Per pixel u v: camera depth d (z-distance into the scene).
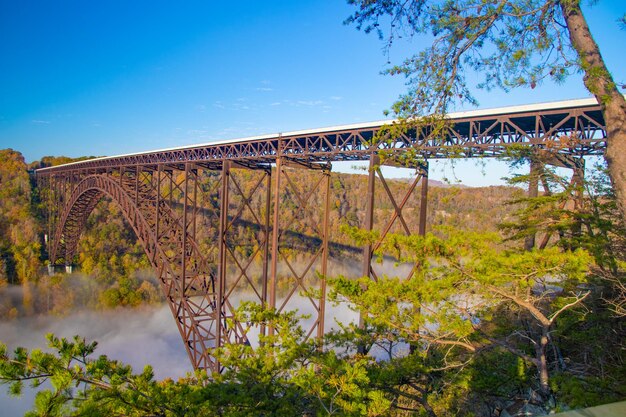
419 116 5.61
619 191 4.67
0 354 4.14
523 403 7.97
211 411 5.75
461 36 5.15
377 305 6.96
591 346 7.37
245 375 6.28
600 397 5.59
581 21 4.73
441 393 8.32
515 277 5.78
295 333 7.92
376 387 6.97
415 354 7.29
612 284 7.09
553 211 8.66
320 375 6.48
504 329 8.28
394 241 6.14
